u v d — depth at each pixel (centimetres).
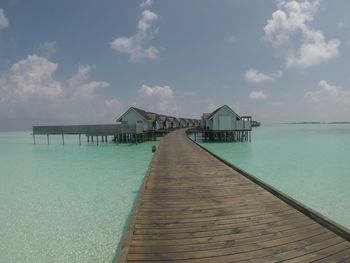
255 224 546
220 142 4181
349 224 827
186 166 1269
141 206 675
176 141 2761
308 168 1838
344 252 426
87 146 3950
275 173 1652
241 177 1018
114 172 1780
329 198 1095
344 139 5000
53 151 3400
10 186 1418
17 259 634
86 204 1054
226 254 430
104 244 702
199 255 429
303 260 406
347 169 1788
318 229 512
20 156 2927
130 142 4366
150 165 1280
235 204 681
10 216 927
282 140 4769
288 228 521
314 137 5738
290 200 663
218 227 536
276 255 423
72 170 1917
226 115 3931
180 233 511
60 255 648
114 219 883
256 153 2773
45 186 1405
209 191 812
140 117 4384
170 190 828
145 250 446
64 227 820
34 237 752
